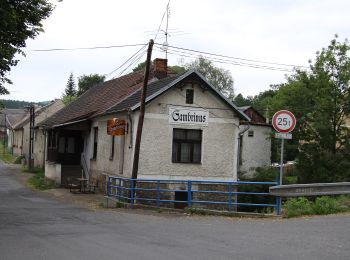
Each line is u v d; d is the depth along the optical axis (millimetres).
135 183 18859
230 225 12516
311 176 36000
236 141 23719
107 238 10344
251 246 9320
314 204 14984
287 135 14664
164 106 22422
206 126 23156
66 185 29094
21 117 74688
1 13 16641
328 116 36469
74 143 31172
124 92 28281
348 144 36219
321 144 36688
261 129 43125
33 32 19781
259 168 36406
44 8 19656
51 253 8680
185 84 22688
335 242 9672
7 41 18688
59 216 14812
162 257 8312
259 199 26875
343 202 15750
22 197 23172
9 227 12172
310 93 37281
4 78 20688
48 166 32812
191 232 11219
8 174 38938
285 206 15797
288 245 9398
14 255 8508
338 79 37156
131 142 22016
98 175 26969
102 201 21734
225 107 23562
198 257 8297
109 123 23375
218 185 23188
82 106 34812
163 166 22297
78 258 8258
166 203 22172
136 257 8320
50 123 37156
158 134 22281
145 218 14305
